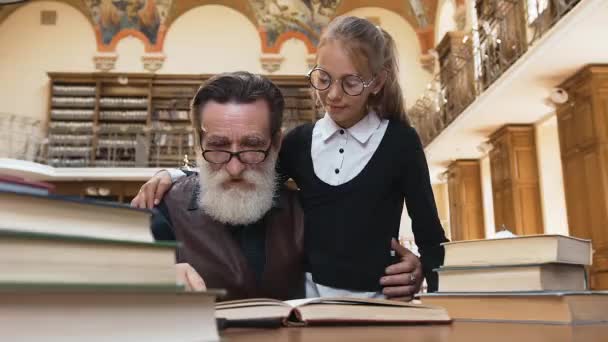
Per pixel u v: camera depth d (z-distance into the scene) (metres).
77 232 0.70
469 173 15.52
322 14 17.92
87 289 0.63
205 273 1.91
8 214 0.65
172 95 17.50
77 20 17.69
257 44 17.88
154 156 17.02
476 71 13.00
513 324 1.25
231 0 17.91
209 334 0.76
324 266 2.06
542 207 12.18
